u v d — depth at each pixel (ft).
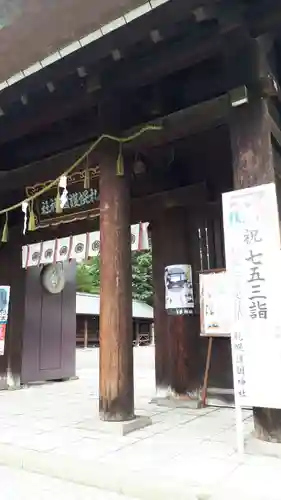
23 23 12.64
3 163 20.35
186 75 15.05
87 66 13.50
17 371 25.17
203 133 17.39
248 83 12.69
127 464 10.28
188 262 19.81
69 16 11.84
